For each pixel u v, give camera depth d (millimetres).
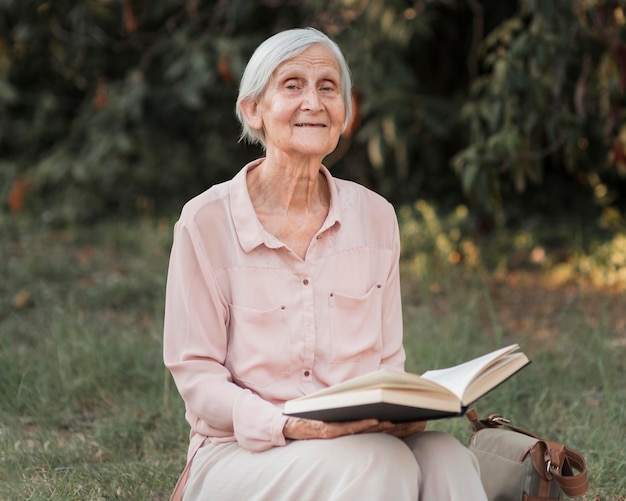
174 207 9891
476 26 8906
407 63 9648
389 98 8117
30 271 7211
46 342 5434
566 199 9484
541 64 6102
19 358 5121
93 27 8844
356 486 2469
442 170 9648
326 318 2842
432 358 5102
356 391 2393
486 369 2633
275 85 2846
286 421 2617
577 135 6477
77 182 9789
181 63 8164
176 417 4402
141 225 9141
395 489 2479
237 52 7977
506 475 2963
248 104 2930
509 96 6219
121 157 9578
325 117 2842
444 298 6980
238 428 2676
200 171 10203
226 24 9133
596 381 4949
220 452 2762
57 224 9453
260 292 2818
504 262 7938
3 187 9750
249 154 10242
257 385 2795
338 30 7930
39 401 4637
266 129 2885
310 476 2533
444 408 2408
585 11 6250
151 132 9586
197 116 9844
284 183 2885
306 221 2906
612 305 6777
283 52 2816
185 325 2809
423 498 2572
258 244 2809
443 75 9719
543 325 6230
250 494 2631
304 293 2824
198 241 2814
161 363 5164
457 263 8094
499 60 6309
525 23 8758
